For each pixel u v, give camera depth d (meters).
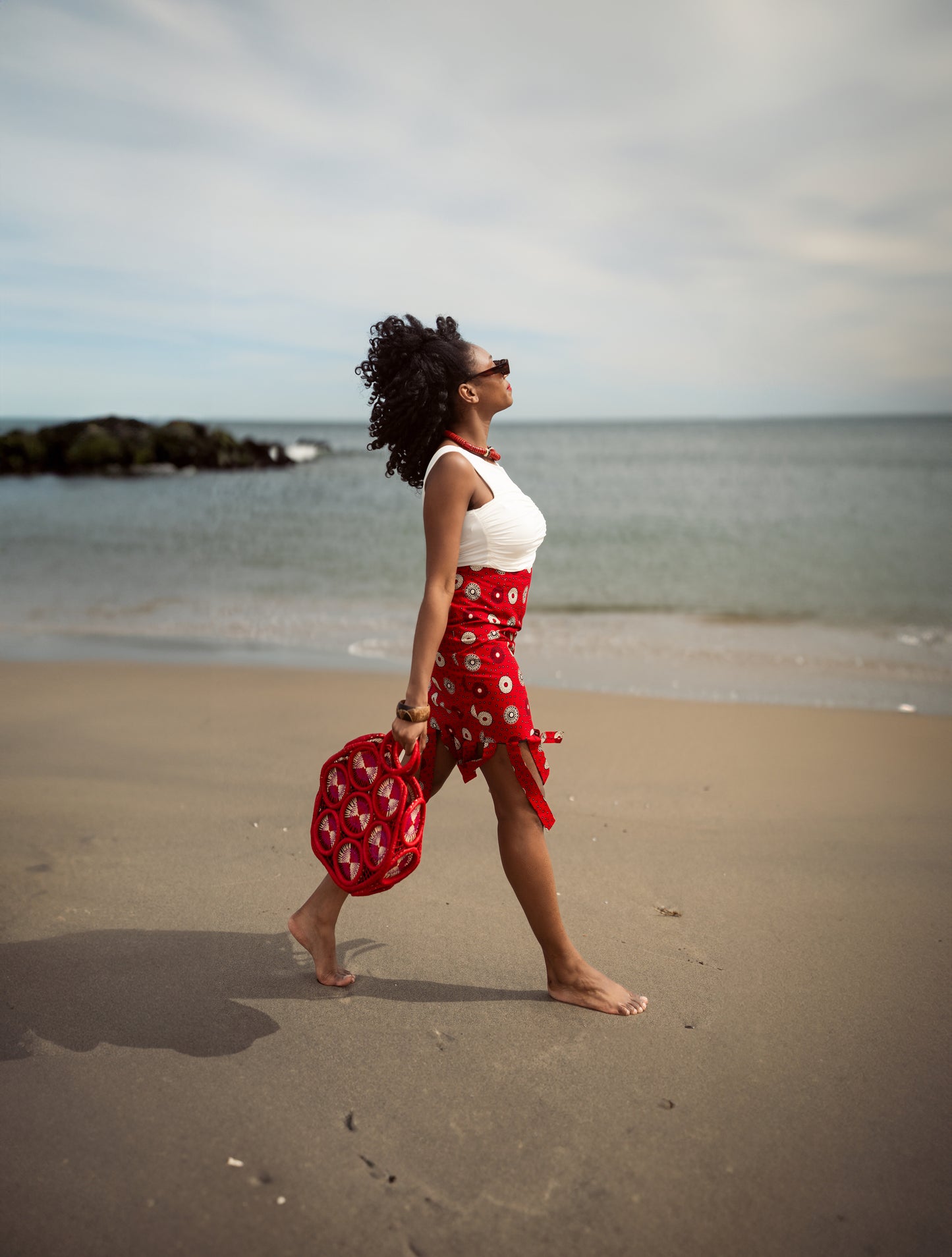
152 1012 2.26
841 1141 1.85
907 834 3.53
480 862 3.21
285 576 12.09
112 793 3.78
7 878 2.98
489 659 2.19
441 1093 1.98
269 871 3.08
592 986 2.33
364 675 6.20
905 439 75.44
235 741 4.57
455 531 2.16
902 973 2.51
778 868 3.21
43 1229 1.58
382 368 2.30
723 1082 2.03
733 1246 1.58
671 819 3.69
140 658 6.86
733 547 15.48
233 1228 1.59
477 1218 1.63
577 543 15.98
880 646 7.87
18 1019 2.21
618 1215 1.64
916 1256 1.57
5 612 9.13
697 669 6.86
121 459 27.20
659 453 53.47
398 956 2.58
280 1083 2.00
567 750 4.62
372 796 2.21
